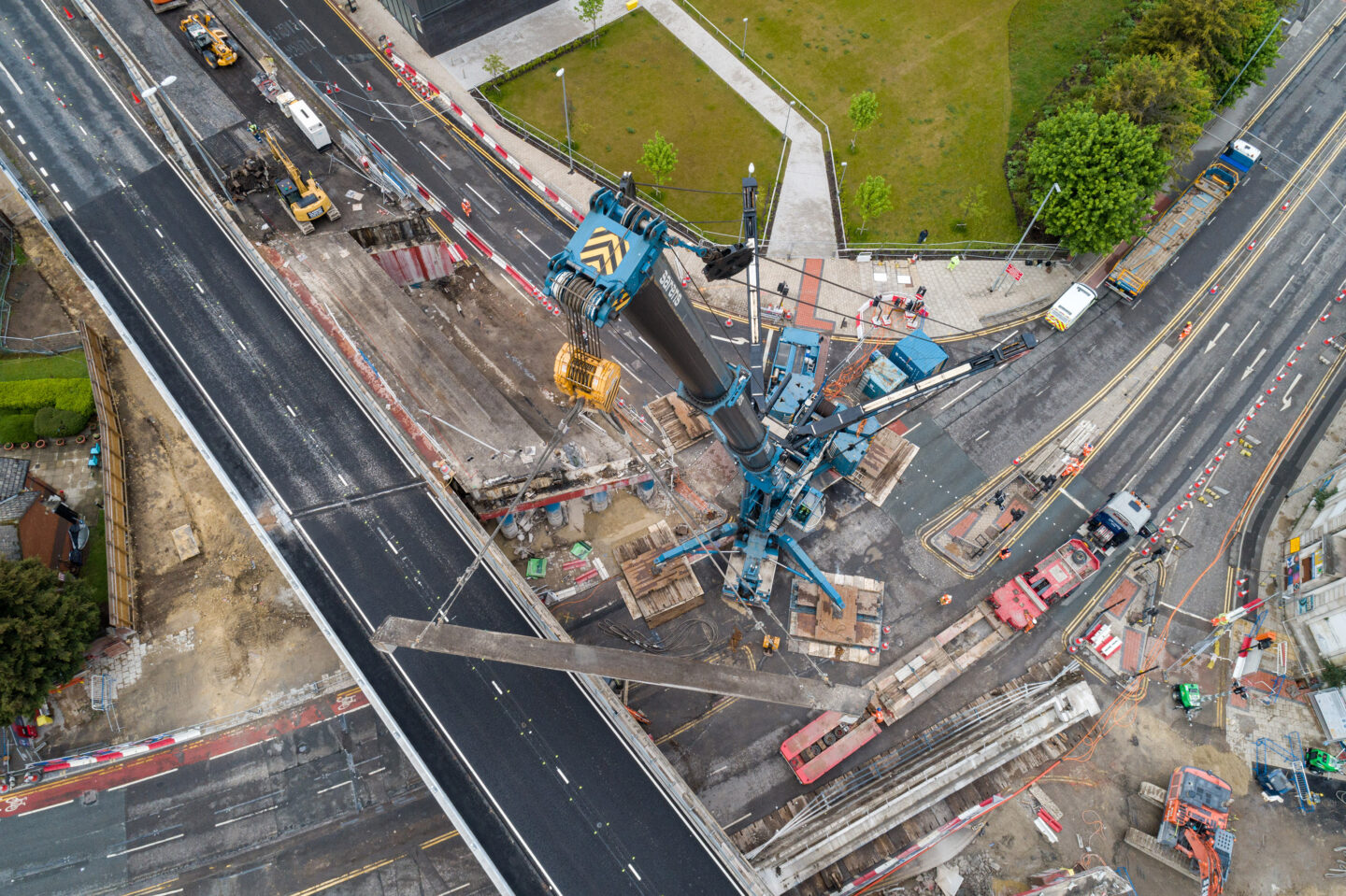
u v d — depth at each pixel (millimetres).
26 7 94188
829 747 64312
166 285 76062
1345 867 61094
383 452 69188
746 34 105562
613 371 42562
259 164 84000
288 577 63156
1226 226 90812
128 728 64875
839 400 81000
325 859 61188
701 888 54781
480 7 100875
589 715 59969
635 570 70625
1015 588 70062
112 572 67688
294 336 74000
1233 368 82125
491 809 56344
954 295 86250
